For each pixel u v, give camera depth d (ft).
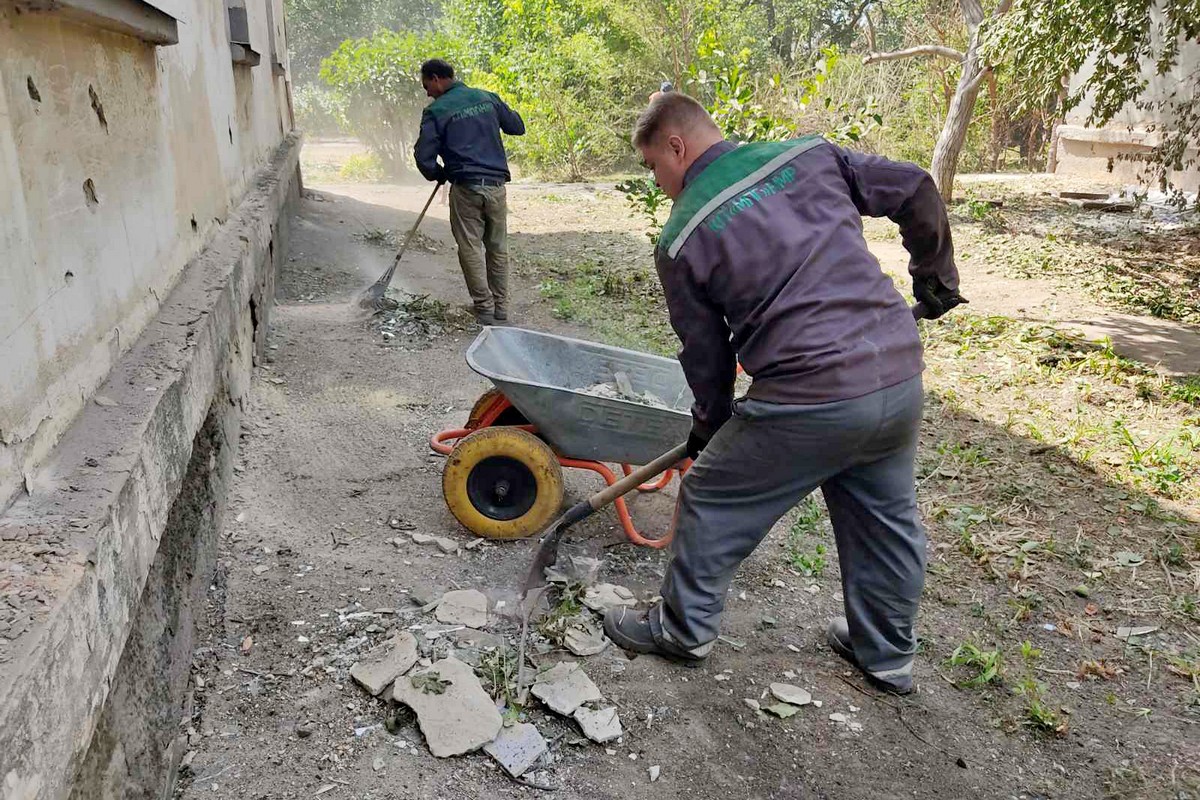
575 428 12.62
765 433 9.12
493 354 13.89
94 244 9.02
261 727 9.16
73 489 6.89
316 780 8.52
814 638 11.44
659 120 9.42
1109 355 21.93
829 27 106.32
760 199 8.89
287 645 10.39
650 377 14.71
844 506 9.96
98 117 9.53
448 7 77.46
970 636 11.64
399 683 9.57
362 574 11.89
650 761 9.12
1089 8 29.25
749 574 12.80
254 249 18.31
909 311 9.35
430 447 15.35
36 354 7.23
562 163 60.29
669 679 10.37
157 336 10.70
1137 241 36.27
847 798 8.86
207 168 16.40
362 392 18.26
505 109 23.16
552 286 27.66
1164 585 12.89
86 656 5.90
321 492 14.12
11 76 7.16
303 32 111.75
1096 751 9.67
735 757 9.28
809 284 8.77
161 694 8.35
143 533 7.67
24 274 7.03
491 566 12.35
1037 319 26.05
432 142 22.15
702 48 34.65
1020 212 42.98
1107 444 17.48
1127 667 11.11
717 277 8.95
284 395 17.74
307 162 64.59
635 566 12.74
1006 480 15.97
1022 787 9.14
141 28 10.40
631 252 33.99
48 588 5.60
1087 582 12.94
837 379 8.73
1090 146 52.11
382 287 23.41
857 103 52.85
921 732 9.84
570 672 10.09
